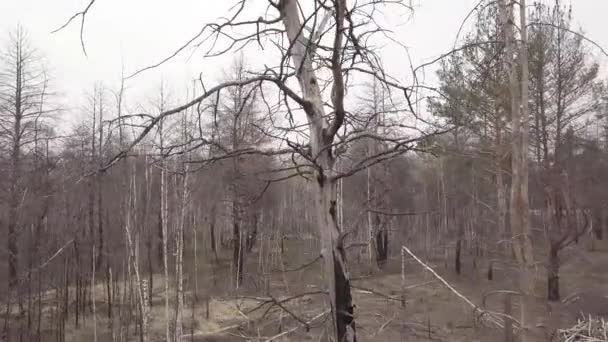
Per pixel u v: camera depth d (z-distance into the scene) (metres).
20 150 17.16
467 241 25.83
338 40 3.53
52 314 16.05
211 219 22.88
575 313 11.73
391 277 18.41
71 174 6.78
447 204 25.95
